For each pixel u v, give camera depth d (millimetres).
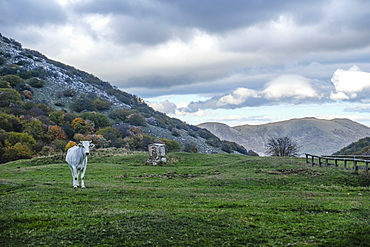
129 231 12781
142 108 189750
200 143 150500
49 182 26688
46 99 148875
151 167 42906
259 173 32656
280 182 27703
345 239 12016
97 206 17141
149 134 141250
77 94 167875
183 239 12086
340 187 25172
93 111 144500
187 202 18578
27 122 100375
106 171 38875
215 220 14242
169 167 42781
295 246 11422
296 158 45969
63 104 149250
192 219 14273
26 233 12648
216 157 50594
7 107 113562
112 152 59688
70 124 116188
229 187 26406
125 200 19000
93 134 110688
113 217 14508
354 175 28797
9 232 12711
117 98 196875
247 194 22328
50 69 189125
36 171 38469
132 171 38625
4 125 92000
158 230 12922
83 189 22734
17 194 20250
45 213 15336
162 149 46750
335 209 16484
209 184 27562
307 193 22453
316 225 13773
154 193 21906
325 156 35812
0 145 78188
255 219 14672
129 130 126125
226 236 12445
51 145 91250
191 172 36875
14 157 75625
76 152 23453
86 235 12414
